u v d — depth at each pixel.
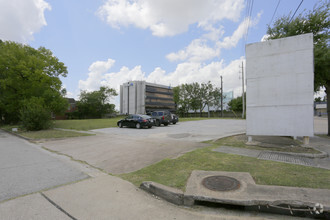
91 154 7.15
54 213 2.88
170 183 3.84
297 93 7.44
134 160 6.08
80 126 19.47
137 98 95.38
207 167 4.87
